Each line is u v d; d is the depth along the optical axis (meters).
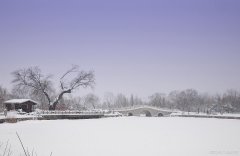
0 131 42.59
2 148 28.19
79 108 113.12
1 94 97.38
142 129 49.38
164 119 80.56
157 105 157.62
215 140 36.38
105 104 160.00
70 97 105.56
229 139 37.31
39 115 72.81
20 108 78.50
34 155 26.55
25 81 88.31
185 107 152.75
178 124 60.56
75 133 42.56
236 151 29.55
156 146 32.34
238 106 139.00
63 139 36.44
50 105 89.12
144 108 116.88
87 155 27.98
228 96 144.75
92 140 36.09
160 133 43.56
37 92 89.31
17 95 104.69
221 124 61.03
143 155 28.09
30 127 49.50
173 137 39.12
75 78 91.12
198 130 48.03
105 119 79.25
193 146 32.31
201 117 97.81
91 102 138.50
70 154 28.25
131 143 34.06
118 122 66.06
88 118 84.44
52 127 50.56
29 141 34.16
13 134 39.50
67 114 79.81
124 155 28.03
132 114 117.88
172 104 162.25
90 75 91.62
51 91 95.69
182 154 28.34
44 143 33.22
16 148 29.11
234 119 83.88
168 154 28.41
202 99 158.25
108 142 34.84
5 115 63.22
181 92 163.88
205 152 29.09
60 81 90.50
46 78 90.25
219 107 136.25
